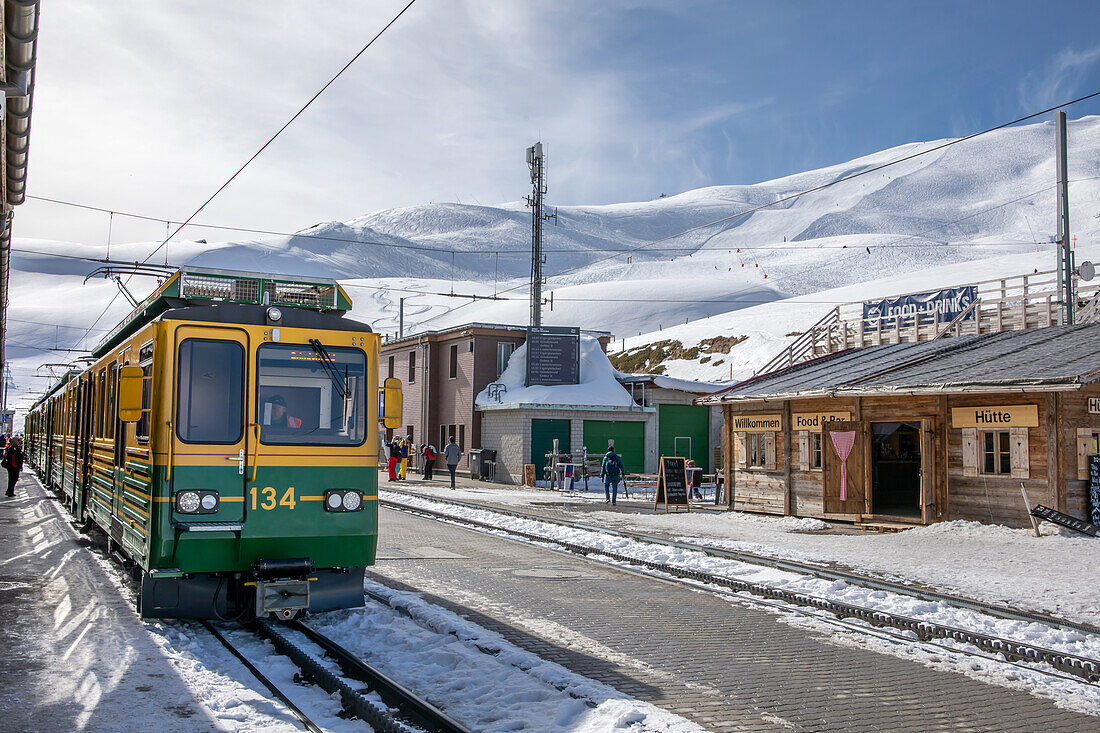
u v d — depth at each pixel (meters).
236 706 6.62
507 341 41.72
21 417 105.31
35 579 11.91
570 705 6.70
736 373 70.56
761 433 24.77
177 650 8.34
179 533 8.81
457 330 41.84
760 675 8.03
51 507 22.02
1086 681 8.02
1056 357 19.20
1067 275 24.36
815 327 36.72
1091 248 141.38
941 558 15.37
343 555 9.52
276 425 9.31
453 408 42.62
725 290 155.38
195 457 8.96
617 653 8.71
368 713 6.46
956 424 19.50
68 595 10.79
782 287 176.25
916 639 9.59
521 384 39.88
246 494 9.11
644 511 25.50
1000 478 18.67
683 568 14.25
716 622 10.38
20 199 13.25
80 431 15.69
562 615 10.53
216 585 9.38
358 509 9.59
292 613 9.24
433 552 15.84
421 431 44.38
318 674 7.53
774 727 6.56
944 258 193.75
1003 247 198.75
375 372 9.88
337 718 6.54
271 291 10.50
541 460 37.31
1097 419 18.34
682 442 40.06
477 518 21.88
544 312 147.00
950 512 19.50
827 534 19.53
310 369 9.55
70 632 8.79
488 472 39.09
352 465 9.61
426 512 23.58
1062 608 11.19
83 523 15.91
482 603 11.11
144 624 9.23
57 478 22.84
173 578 9.24
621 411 38.69
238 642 8.95
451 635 9.12
